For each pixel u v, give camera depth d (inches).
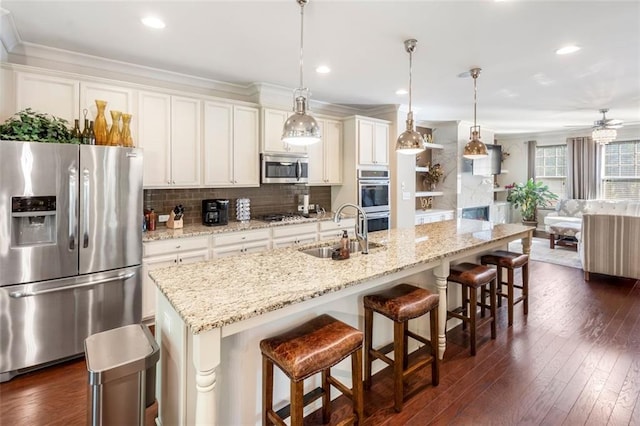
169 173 139.3
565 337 120.6
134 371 61.9
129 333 72.6
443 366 102.5
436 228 148.3
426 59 129.2
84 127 116.3
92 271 107.7
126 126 120.5
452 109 219.1
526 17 96.3
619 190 291.0
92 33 107.1
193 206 159.3
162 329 75.6
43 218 101.5
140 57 127.3
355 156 195.2
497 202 339.3
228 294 65.4
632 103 201.5
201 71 143.3
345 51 121.3
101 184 108.1
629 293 166.6
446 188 274.1
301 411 62.1
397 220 215.8
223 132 154.2
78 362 105.9
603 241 181.2
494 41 112.7
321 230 178.2
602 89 171.2
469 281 109.7
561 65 135.6
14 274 95.0
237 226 151.2
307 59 129.6
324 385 78.5
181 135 142.3
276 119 169.8
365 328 91.5
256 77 151.6
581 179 303.4
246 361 70.3
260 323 62.2
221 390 68.9
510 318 129.3
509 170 353.1
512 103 201.9
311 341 66.8
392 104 205.5
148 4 90.0
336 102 200.4
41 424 78.8
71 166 102.1
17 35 108.3
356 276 77.0
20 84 108.3
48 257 99.7
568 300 157.6
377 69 140.4
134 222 116.1
